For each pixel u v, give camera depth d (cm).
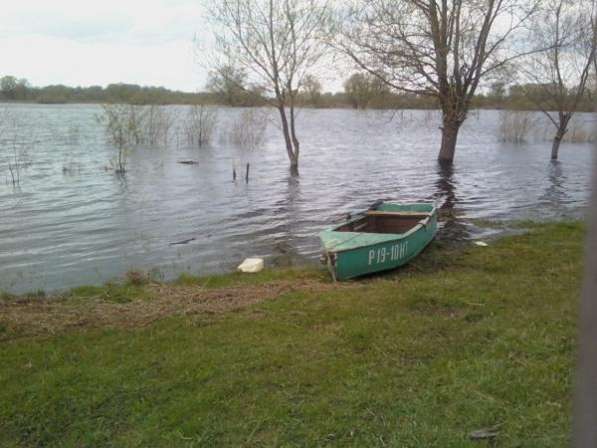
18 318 716
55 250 1262
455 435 411
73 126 5303
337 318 698
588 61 2803
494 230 1429
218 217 1647
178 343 619
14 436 448
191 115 3772
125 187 2186
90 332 662
